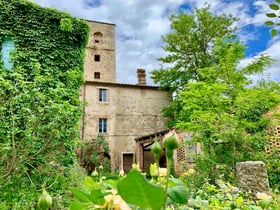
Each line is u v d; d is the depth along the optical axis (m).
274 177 6.04
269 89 6.76
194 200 1.52
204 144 7.05
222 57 7.22
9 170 4.20
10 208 4.29
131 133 16.70
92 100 16.12
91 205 0.63
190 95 7.05
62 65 7.37
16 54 6.69
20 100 4.61
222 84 6.86
